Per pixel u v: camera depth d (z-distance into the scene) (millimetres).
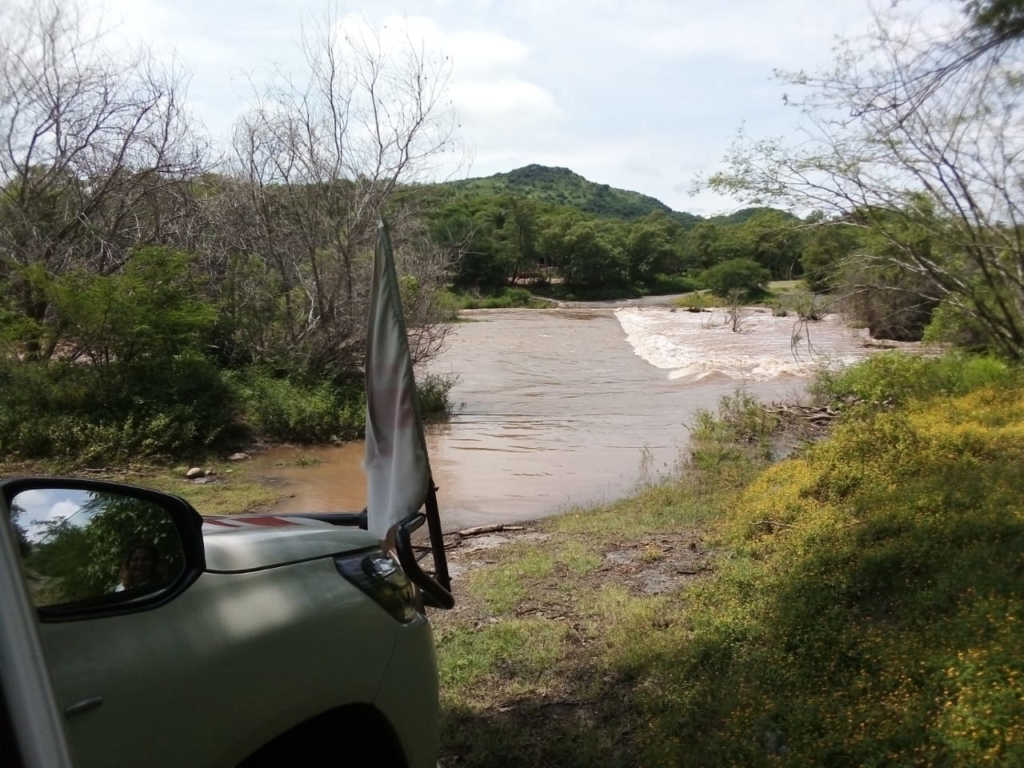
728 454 11711
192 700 1976
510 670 4824
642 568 6672
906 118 11711
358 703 2488
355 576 2693
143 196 15391
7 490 1903
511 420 16781
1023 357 15148
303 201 15961
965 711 3402
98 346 12484
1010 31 8188
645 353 29953
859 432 9000
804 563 5797
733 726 3818
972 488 6773
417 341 17578
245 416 13594
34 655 1412
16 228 14031
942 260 15641
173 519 2211
